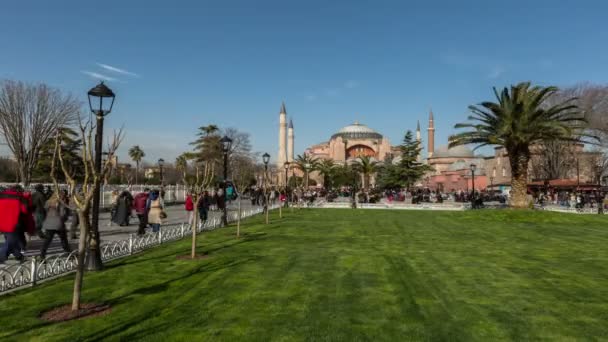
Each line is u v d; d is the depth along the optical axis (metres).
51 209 12.04
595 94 51.94
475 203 44.19
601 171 59.59
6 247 11.05
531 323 7.25
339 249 14.70
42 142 42.44
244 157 73.12
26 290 8.78
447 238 18.38
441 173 113.00
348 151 135.62
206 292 8.86
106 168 7.65
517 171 31.64
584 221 27.20
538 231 21.92
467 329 6.95
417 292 9.06
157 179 79.62
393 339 6.49
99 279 9.84
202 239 17.17
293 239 17.33
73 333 6.52
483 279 10.29
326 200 57.84
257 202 44.59
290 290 9.09
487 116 31.44
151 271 10.77
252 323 7.07
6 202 10.98
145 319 7.18
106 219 25.48
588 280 10.27
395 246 15.63
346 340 6.43
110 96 10.58
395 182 78.25
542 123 28.97
